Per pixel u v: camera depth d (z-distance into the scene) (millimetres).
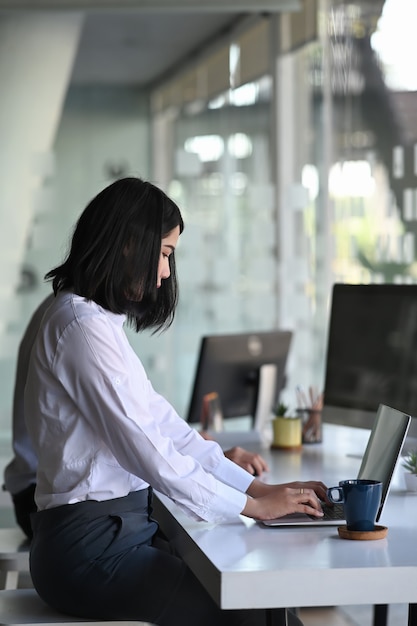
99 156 6648
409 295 3000
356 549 1898
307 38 6586
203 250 6863
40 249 6523
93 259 2217
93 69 6625
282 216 6828
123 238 2215
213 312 6879
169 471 2145
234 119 6855
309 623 3824
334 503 2291
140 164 6719
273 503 2158
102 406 2164
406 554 1855
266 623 1953
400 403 2975
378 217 5578
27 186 6531
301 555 1853
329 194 6352
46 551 2188
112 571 2154
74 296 2248
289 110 6879
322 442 3361
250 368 3855
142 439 2150
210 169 6836
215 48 6805
